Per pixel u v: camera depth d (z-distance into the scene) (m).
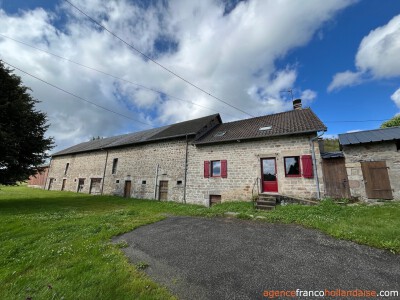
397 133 7.46
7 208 9.06
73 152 21.20
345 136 8.34
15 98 10.34
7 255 3.94
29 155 10.88
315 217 5.83
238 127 12.48
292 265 3.32
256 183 9.50
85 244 4.40
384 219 5.18
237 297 2.57
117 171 16.25
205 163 11.20
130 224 6.13
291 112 12.45
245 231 5.14
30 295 2.59
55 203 11.17
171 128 15.78
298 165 8.81
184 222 6.39
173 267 3.39
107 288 2.70
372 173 7.33
